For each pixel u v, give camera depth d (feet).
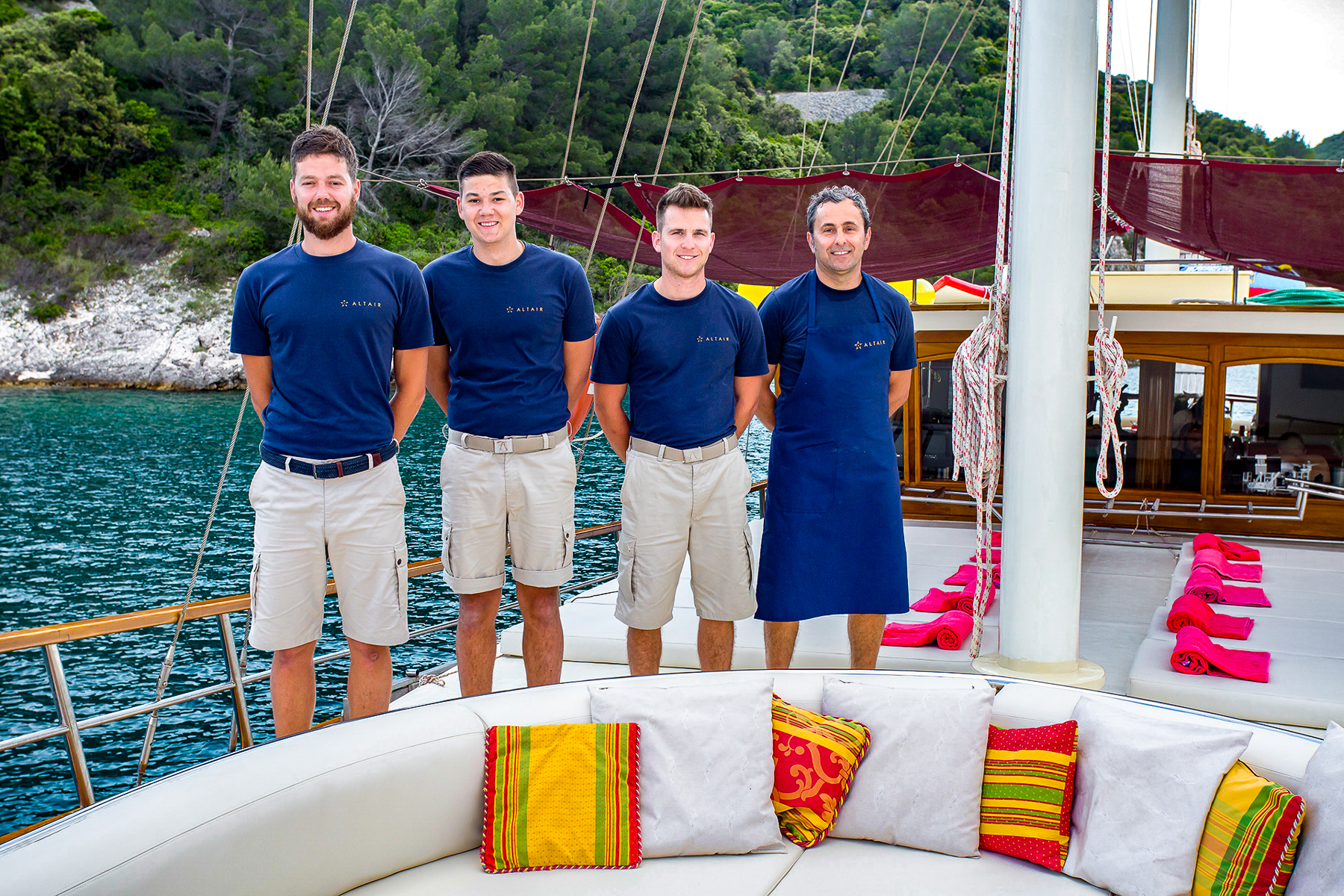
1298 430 20.94
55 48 188.55
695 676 8.23
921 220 25.50
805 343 11.02
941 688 8.09
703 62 168.25
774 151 166.20
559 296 9.85
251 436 121.70
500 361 9.72
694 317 10.24
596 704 7.88
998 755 7.70
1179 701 11.23
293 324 8.55
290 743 7.01
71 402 152.76
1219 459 21.44
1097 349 10.88
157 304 178.81
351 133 157.17
